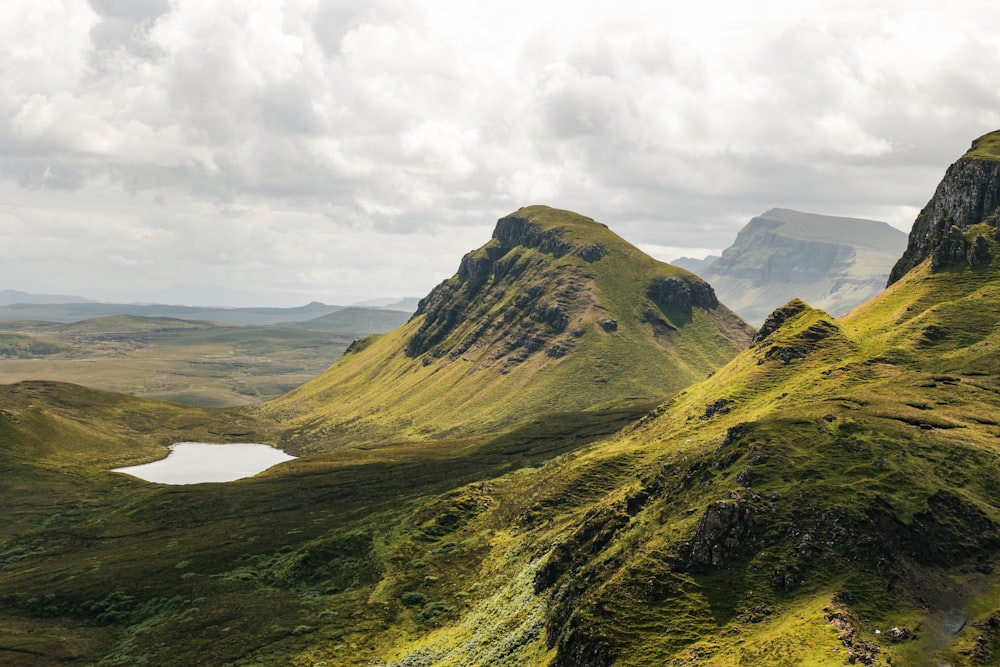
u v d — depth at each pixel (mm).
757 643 88250
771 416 144000
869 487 110875
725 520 111375
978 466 122375
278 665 159750
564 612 120125
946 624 87625
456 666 130000
